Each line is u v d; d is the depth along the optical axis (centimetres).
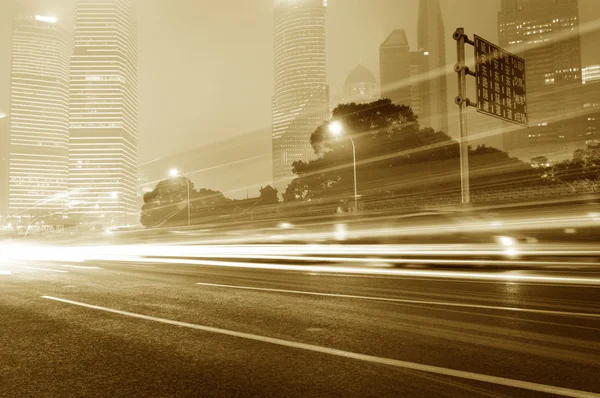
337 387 400
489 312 686
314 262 1599
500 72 2281
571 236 1520
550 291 873
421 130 5256
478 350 496
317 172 5400
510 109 2303
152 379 427
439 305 747
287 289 954
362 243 1866
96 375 441
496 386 396
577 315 659
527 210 1577
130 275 1280
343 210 4812
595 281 1001
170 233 4059
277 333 584
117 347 534
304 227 2611
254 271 1349
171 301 827
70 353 513
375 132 5188
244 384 411
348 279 1108
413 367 446
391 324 622
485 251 1445
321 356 486
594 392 381
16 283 1118
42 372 452
